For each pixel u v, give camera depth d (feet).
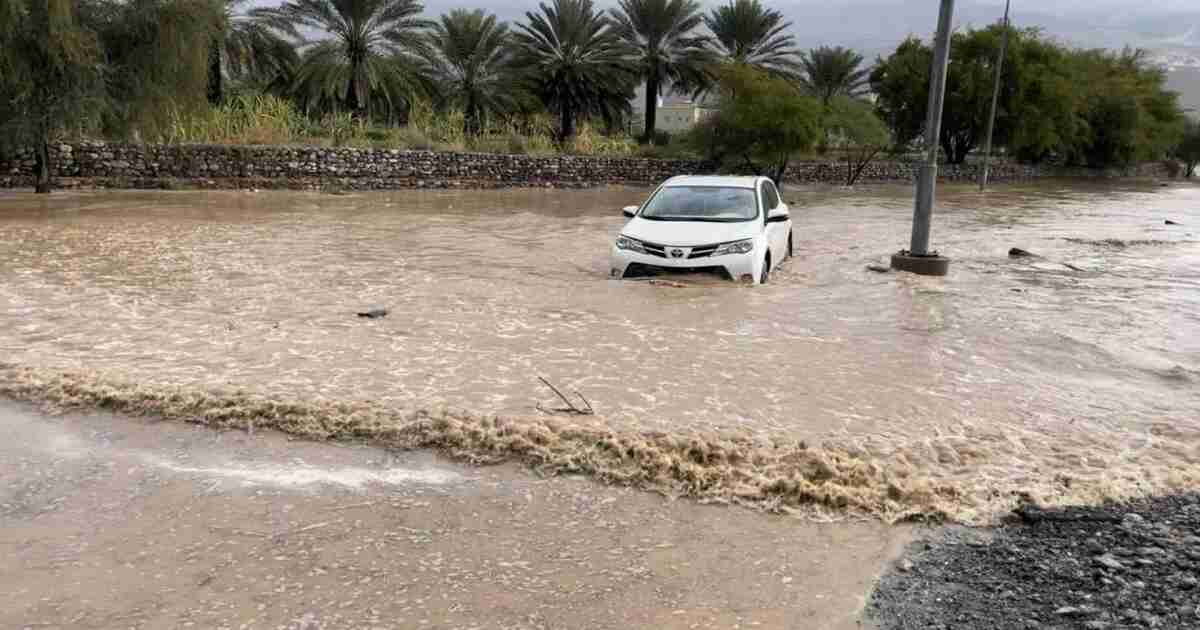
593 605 11.11
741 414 18.43
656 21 139.95
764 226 37.42
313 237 50.80
